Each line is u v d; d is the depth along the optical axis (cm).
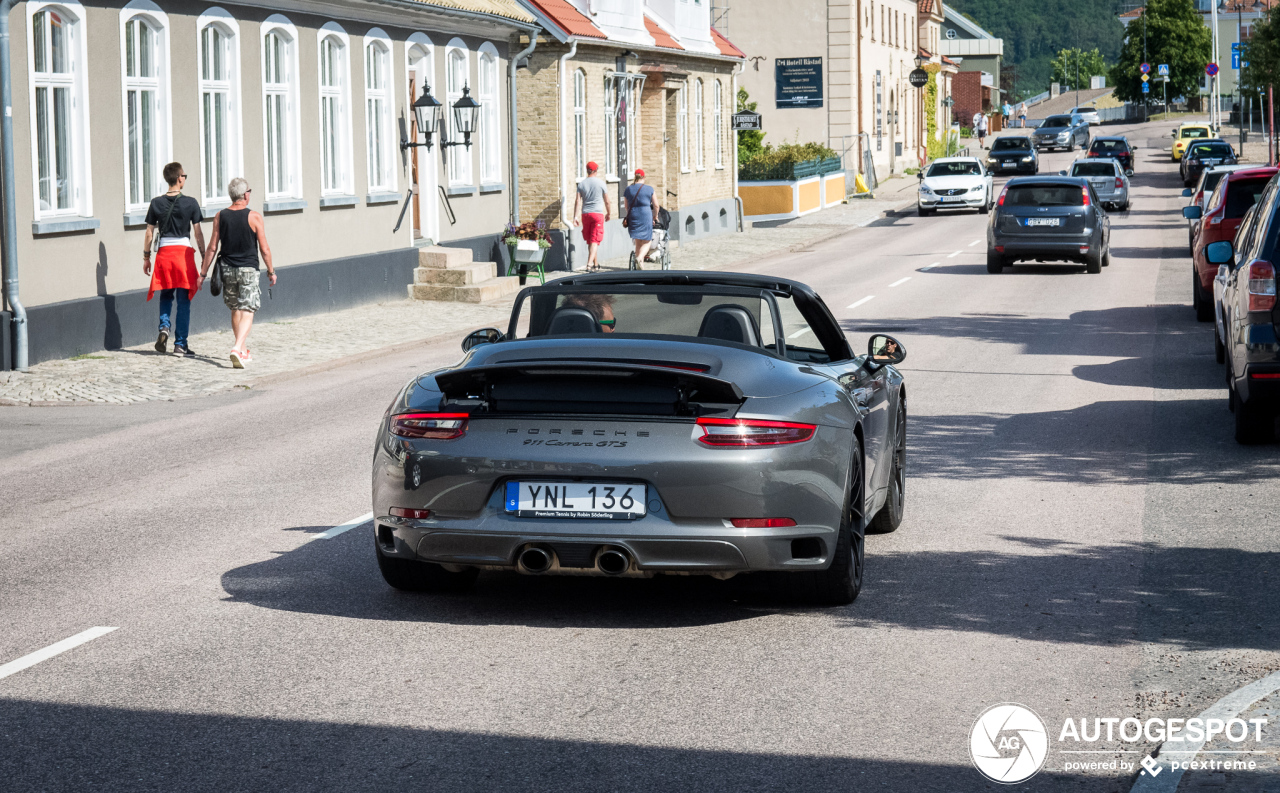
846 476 620
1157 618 619
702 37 3825
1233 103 10519
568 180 2833
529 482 584
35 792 433
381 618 629
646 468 572
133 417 1253
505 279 2383
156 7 1694
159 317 1691
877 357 746
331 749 469
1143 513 833
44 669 556
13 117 1476
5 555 754
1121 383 1367
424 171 2422
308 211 2048
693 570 580
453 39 2480
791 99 5788
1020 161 6475
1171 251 3073
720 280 691
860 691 527
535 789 435
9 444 1119
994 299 2227
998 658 566
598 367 577
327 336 1823
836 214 4753
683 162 3672
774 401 593
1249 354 998
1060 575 695
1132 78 13700
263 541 784
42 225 1511
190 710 507
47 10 1537
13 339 1468
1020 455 1023
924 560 730
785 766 454
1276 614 621
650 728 489
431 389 626
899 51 6888
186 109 1762
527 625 618
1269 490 888
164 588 683
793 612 638
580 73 2942
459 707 511
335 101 2142
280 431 1171
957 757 461
